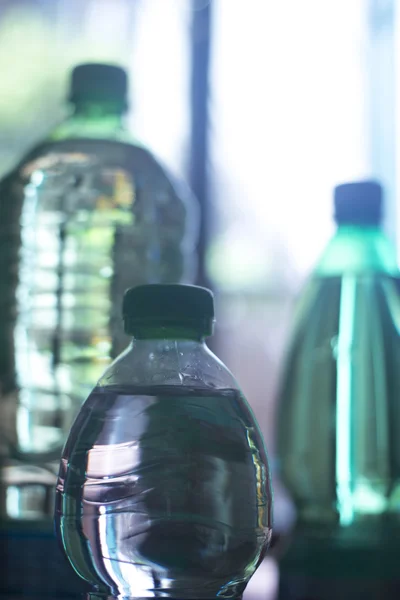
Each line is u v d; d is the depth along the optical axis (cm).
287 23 112
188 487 49
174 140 108
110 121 76
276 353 106
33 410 72
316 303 76
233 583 49
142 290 52
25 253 75
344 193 76
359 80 111
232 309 107
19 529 69
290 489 75
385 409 73
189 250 84
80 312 73
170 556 48
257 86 111
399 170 109
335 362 74
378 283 74
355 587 70
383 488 72
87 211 75
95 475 49
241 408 51
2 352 74
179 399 50
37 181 75
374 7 112
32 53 108
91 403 51
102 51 109
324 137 110
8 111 106
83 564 49
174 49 110
